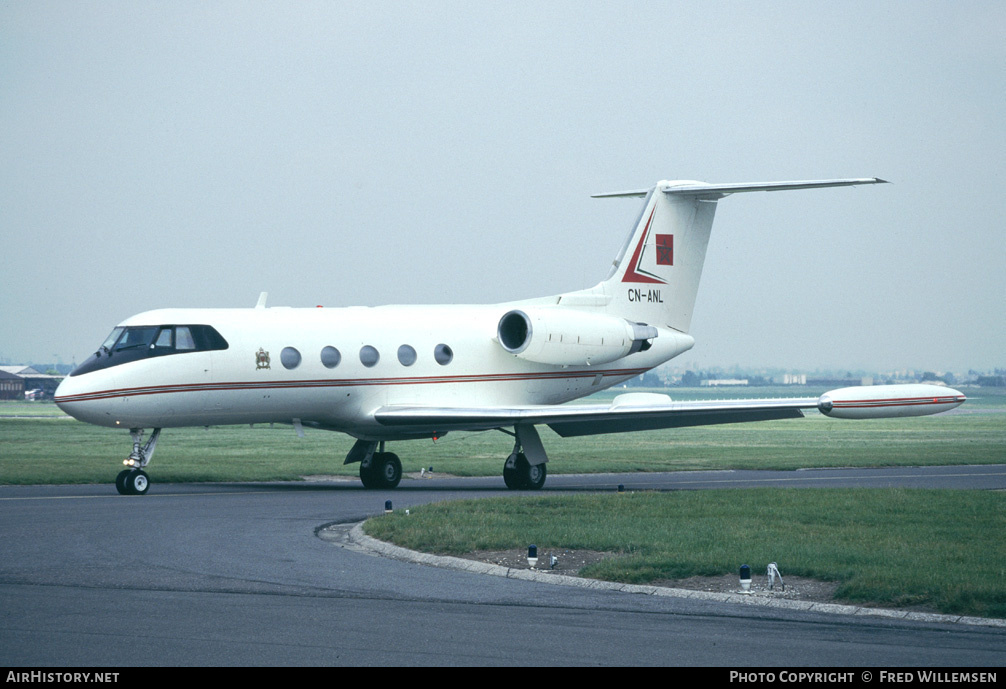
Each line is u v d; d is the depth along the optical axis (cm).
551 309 9125
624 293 9606
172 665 2738
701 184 9738
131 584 3816
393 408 8331
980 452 13412
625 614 3434
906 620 3388
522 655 2880
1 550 4569
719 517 5550
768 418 7994
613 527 5081
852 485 8544
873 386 7631
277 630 3120
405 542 4744
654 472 10612
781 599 3675
